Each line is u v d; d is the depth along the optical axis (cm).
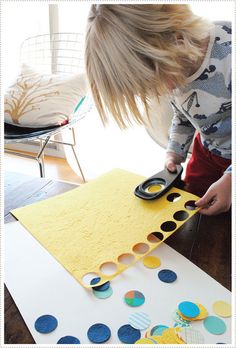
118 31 53
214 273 47
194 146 93
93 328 39
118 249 51
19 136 124
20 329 40
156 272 47
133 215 57
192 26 59
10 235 54
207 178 87
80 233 54
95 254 50
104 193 64
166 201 60
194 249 51
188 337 38
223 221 57
